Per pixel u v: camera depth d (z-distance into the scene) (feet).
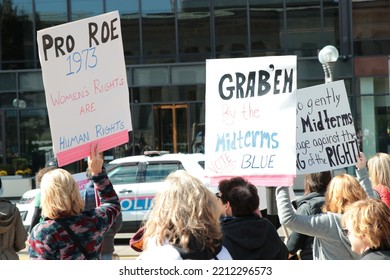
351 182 35.01
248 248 31.73
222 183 33.86
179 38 192.44
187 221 25.23
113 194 34.55
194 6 191.93
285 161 39.50
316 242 35.70
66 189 31.48
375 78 180.86
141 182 97.25
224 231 31.89
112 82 37.17
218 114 40.68
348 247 34.14
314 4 185.57
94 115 36.58
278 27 188.14
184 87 185.06
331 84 45.62
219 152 40.60
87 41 36.50
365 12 182.50
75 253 31.32
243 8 189.88
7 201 41.78
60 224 31.24
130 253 89.25
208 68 40.88
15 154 187.62
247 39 189.47
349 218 28.30
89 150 36.24
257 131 40.11
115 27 37.19
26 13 195.00
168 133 185.57
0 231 40.91
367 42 182.09
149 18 193.26
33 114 187.83
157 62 193.26
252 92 40.24
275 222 60.64
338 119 45.55
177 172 26.61
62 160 35.68
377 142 179.32
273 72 40.01
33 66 194.39
